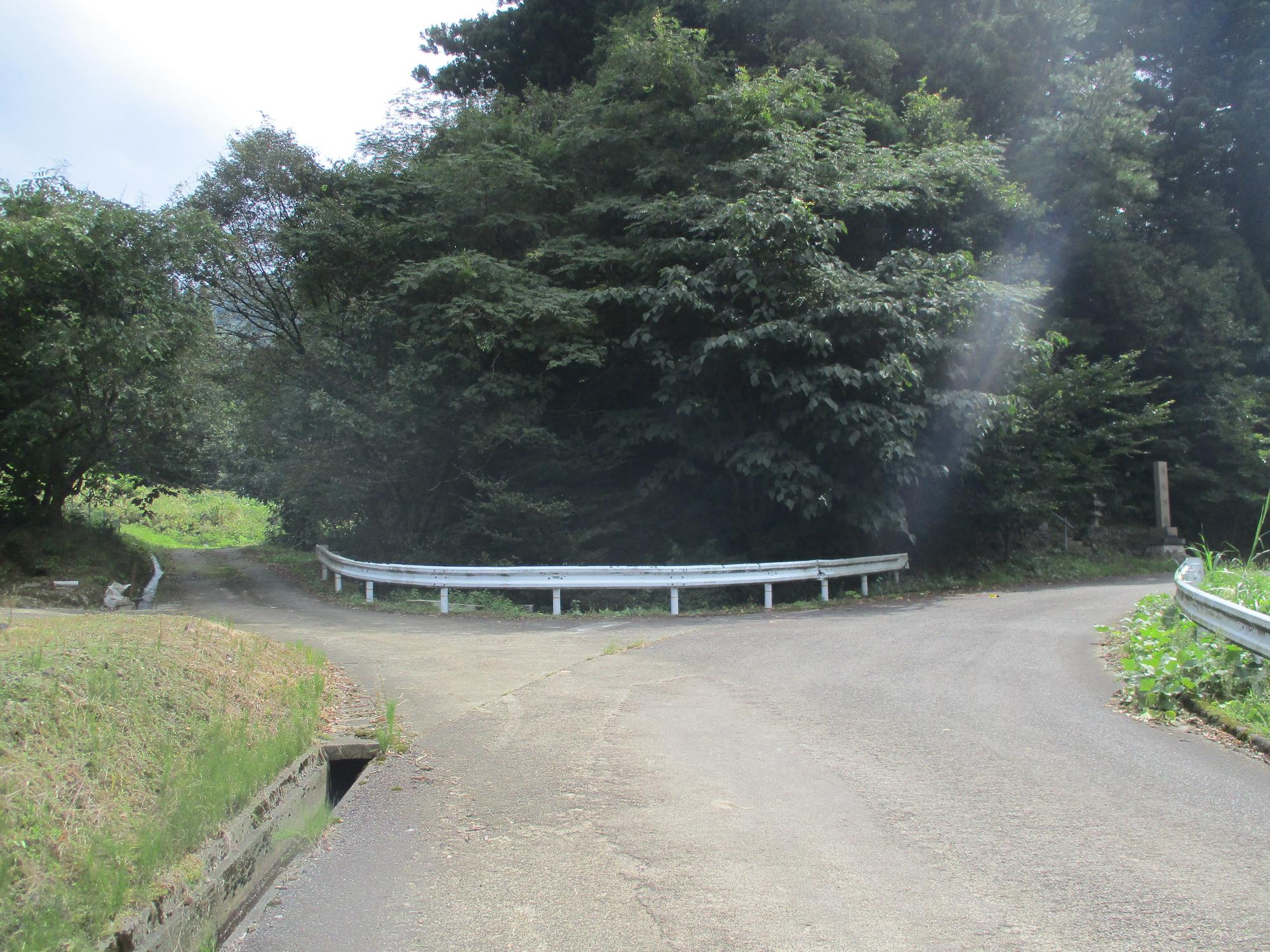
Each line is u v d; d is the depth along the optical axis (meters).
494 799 5.32
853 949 3.55
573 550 17.09
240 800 4.54
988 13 23.81
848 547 18.62
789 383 15.21
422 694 7.86
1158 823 4.87
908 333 15.41
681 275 15.29
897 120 20.73
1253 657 7.48
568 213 18.42
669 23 18.53
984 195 19.56
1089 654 9.94
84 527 20.06
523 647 10.58
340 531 19.89
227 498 43.19
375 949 3.64
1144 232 28.39
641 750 6.20
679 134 17.77
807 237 15.54
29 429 15.36
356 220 17.14
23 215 15.21
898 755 6.08
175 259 16.55
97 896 3.35
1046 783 5.52
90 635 6.25
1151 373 27.97
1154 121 29.42
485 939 3.70
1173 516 29.67
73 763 4.15
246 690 6.22
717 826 4.86
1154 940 3.59
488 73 27.59
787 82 17.94
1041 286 20.00
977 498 20.98
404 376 16.08
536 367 17.33
